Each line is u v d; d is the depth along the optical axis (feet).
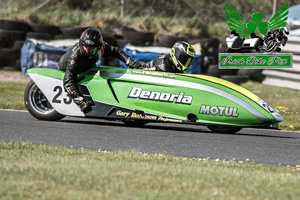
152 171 47.80
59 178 42.70
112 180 43.14
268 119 80.69
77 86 85.71
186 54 83.66
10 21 173.27
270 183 46.16
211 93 81.87
